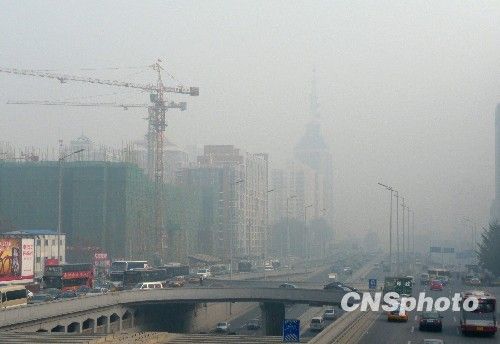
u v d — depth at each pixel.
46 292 135.12
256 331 155.00
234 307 192.62
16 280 132.50
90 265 155.75
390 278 128.00
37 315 93.25
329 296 137.62
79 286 150.38
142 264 184.62
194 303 143.38
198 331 158.25
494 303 80.06
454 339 75.69
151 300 129.88
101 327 116.94
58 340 74.50
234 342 75.50
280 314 153.12
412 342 72.81
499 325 89.12
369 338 76.06
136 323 132.88
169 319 148.38
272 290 139.62
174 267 194.88
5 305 96.62
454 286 175.62
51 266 144.12
